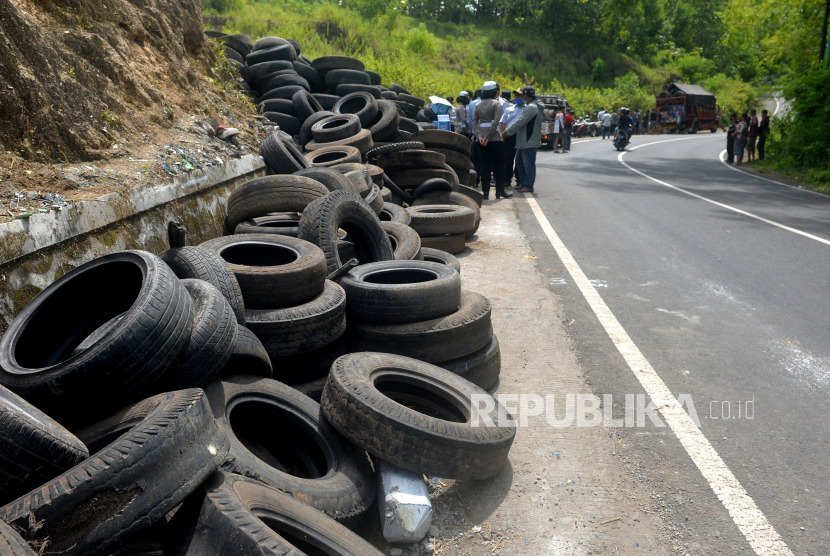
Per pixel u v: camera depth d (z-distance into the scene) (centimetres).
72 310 325
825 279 674
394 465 275
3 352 279
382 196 746
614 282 643
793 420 364
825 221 1062
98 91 545
